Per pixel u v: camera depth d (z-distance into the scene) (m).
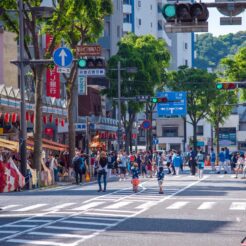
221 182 104.75
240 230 42.50
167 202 65.12
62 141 166.25
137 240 37.75
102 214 53.34
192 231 41.97
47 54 102.50
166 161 144.62
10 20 102.19
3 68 124.62
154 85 177.25
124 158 117.31
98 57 78.38
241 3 39.88
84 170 107.31
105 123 182.00
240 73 177.25
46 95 140.62
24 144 92.19
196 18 39.88
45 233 41.22
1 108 108.69
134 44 179.75
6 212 56.44
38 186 97.31
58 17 102.50
